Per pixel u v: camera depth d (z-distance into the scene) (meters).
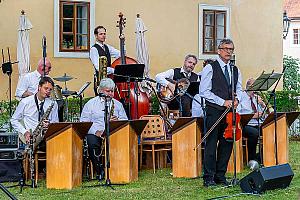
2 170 8.55
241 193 7.83
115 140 8.66
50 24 14.73
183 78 10.58
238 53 17.38
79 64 15.02
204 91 8.12
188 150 9.04
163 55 16.16
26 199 7.57
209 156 8.27
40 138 8.30
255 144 10.20
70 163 8.16
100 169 8.85
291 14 35.38
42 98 8.65
